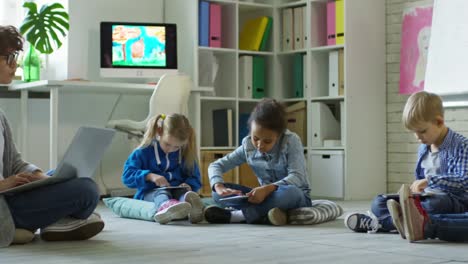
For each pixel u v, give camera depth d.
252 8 5.39
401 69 4.92
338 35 4.88
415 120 2.58
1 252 2.19
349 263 1.95
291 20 5.24
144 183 3.36
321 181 4.96
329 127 5.04
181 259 2.03
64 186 2.38
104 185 5.17
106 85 4.43
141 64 4.89
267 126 2.98
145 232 2.76
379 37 5.02
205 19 5.08
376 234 2.67
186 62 5.11
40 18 4.72
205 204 3.40
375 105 4.99
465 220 2.39
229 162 3.29
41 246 2.32
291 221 3.06
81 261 2.00
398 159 4.99
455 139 2.59
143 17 5.32
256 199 2.99
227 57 5.24
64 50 5.02
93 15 5.11
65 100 5.02
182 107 4.64
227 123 5.14
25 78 4.70
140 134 4.68
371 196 4.96
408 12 4.89
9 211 2.33
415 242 2.41
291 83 5.39
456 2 4.47
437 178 2.55
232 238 2.55
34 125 4.86
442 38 4.53
